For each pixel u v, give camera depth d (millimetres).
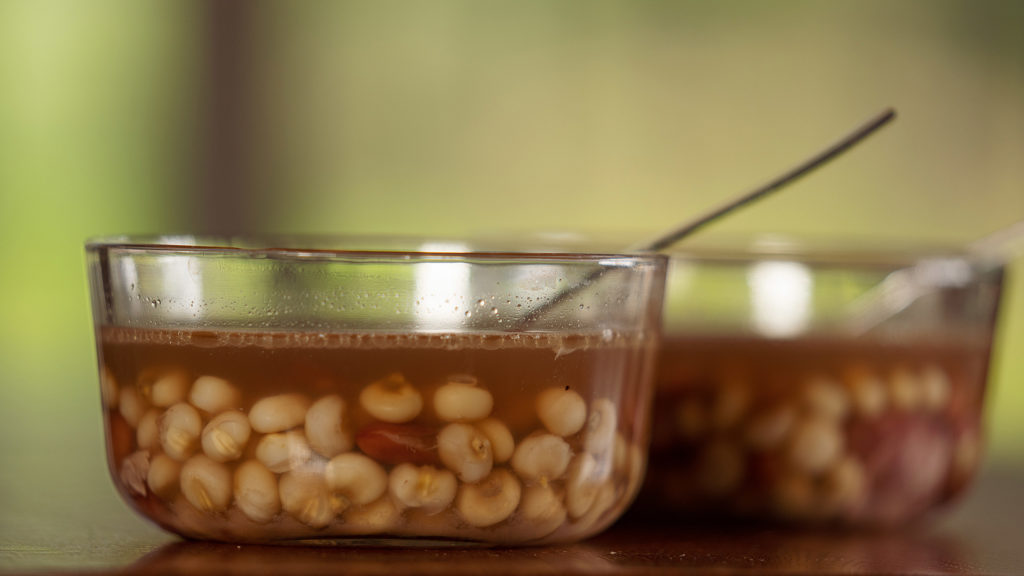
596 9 1566
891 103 1522
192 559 449
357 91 1579
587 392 465
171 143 1584
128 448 472
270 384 452
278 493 452
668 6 1558
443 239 576
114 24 1568
